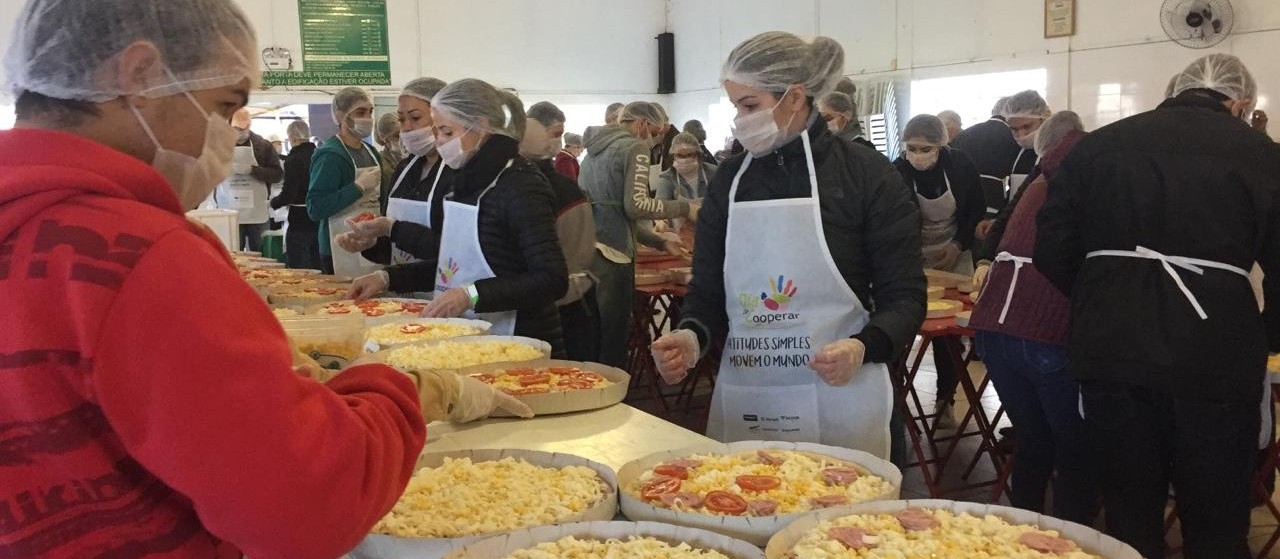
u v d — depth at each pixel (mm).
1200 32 7051
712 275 2455
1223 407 2090
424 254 3346
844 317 2275
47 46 906
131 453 850
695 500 1606
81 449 844
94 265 821
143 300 820
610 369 2492
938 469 4176
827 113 4727
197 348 824
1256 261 2133
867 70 10195
